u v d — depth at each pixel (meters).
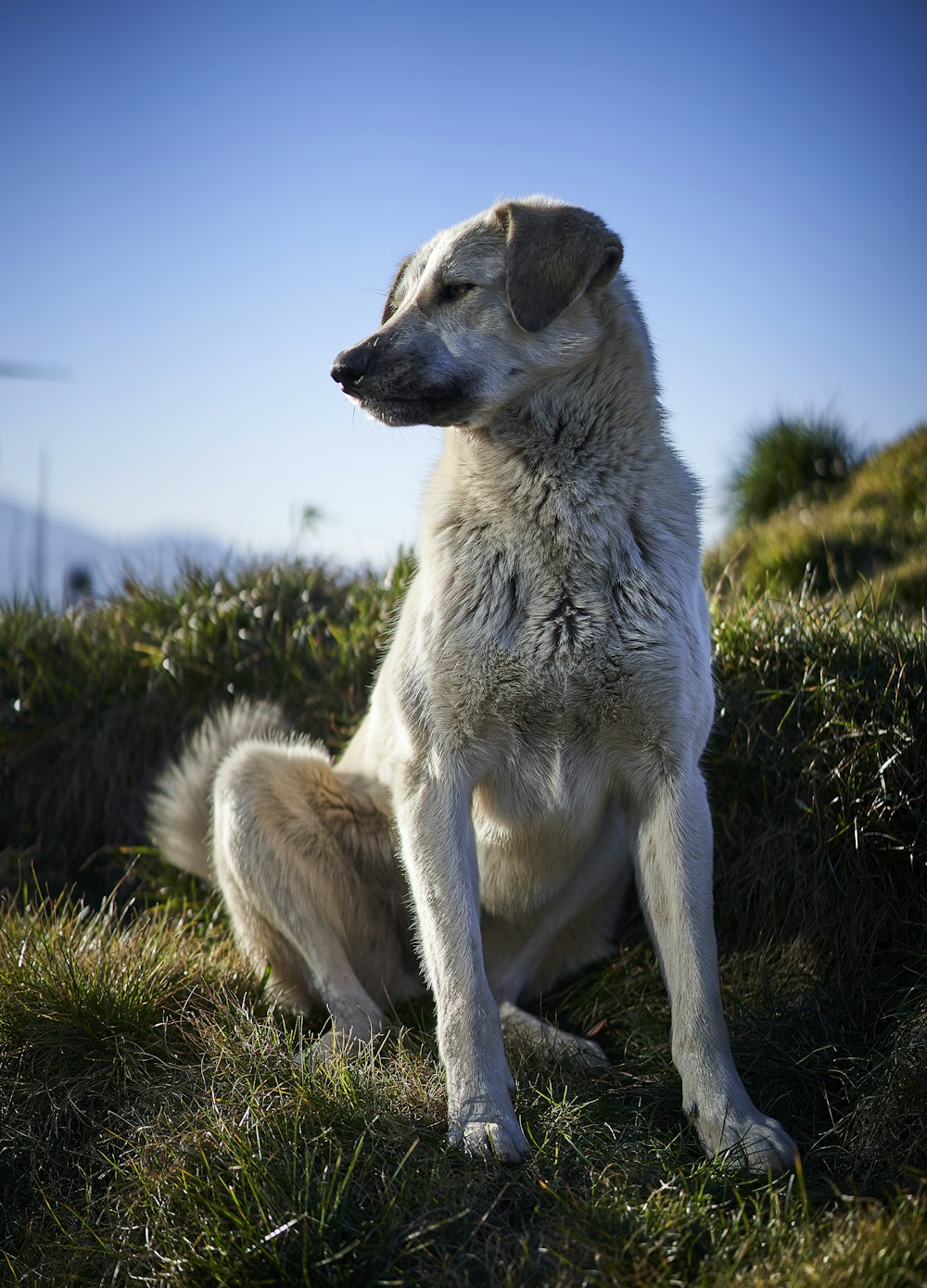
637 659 2.45
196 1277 1.85
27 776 4.38
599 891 2.99
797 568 5.62
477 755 2.55
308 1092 2.21
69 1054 2.52
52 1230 2.15
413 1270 1.82
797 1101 2.42
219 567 5.10
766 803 3.15
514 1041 2.74
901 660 3.18
